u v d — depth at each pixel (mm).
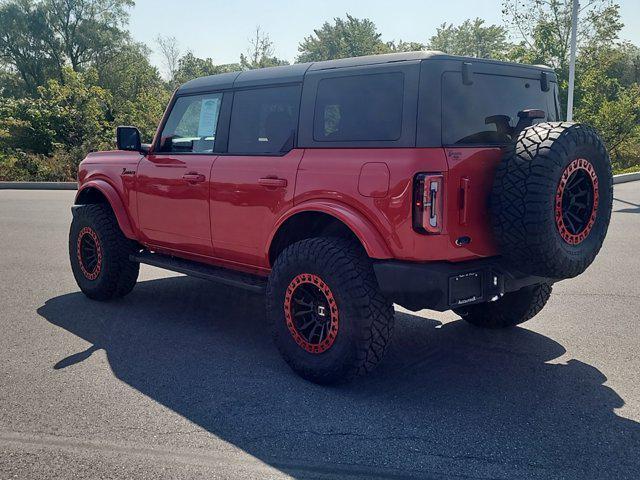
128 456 3291
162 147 5676
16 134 25875
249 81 4938
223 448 3385
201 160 5172
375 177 3900
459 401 3990
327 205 4129
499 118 4242
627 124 24531
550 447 3395
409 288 3826
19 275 7617
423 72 3852
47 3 54000
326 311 4168
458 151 3834
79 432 3559
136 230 5914
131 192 5879
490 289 4027
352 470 3160
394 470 3160
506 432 3566
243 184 4746
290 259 4266
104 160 6293
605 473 3125
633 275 7371
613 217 12203
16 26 52750
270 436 3521
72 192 19422
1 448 3371
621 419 3723
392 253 3910
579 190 3994
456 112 3939
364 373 4094
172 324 5664
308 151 4391
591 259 4070
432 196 3715
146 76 56969
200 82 5414
